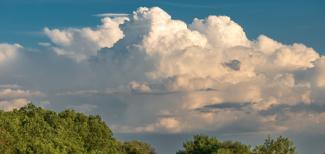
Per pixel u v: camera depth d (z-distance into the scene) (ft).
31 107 641.40
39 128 566.77
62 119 647.97
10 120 551.59
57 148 539.70
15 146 505.25
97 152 622.54
